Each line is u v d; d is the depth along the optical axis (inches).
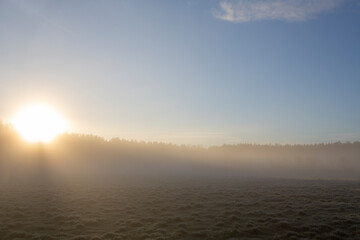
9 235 674.8
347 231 702.5
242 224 780.0
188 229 745.0
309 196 1337.4
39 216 908.0
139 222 806.5
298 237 660.1
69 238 652.7
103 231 722.2
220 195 1418.6
